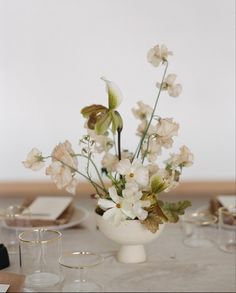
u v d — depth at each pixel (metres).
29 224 1.49
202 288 1.17
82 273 1.14
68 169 1.23
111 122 1.24
